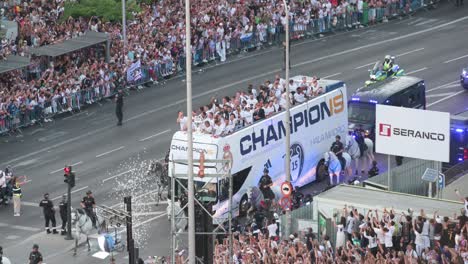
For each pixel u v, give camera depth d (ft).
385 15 435.53
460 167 288.51
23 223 275.80
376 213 240.94
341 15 423.64
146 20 386.93
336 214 245.86
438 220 236.02
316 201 254.06
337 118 301.43
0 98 333.21
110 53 369.30
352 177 299.99
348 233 242.78
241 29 399.03
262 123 277.64
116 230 255.09
